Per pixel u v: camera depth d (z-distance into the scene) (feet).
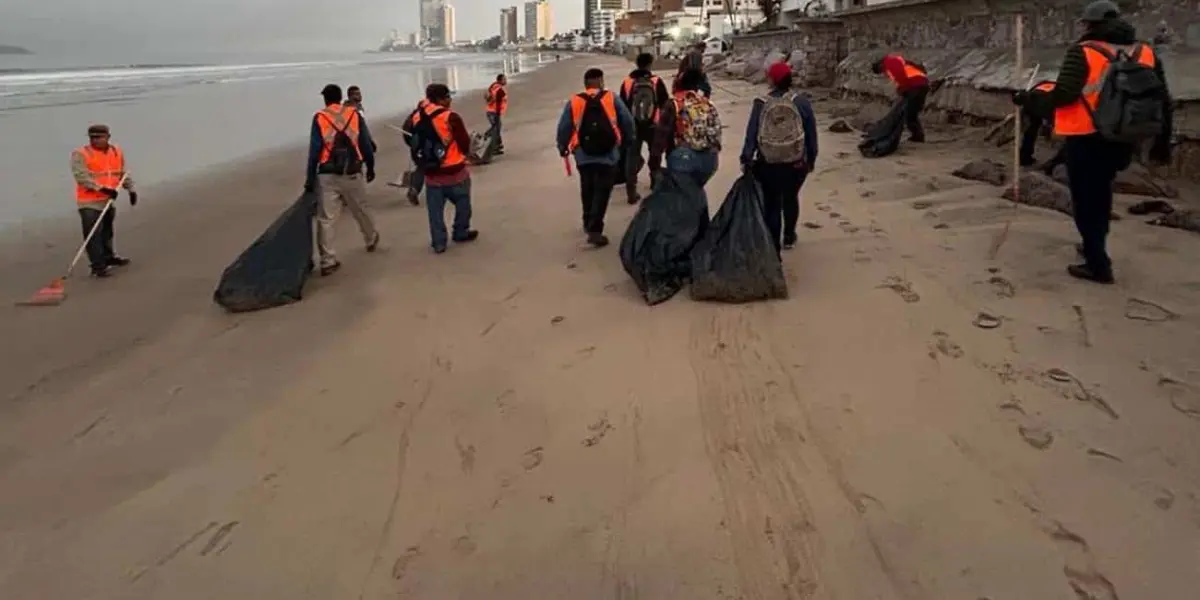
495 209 32.94
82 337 19.57
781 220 23.03
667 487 11.63
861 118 52.24
